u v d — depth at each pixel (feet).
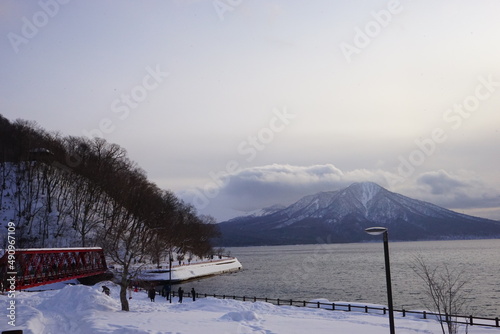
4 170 409.08
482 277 331.57
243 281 363.76
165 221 370.73
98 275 265.54
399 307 200.03
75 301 122.11
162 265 343.87
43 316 101.96
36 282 191.62
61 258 228.43
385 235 69.97
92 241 341.41
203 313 123.95
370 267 505.25
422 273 369.30
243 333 88.89
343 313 136.77
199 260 481.46
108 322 95.20
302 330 98.32
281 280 368.68
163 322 99.71
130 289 194.59
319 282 343.67
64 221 372.17
